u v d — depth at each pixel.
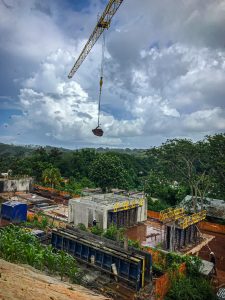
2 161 86.25
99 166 72.06
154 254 25.77
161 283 20.16
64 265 16.11
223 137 44.25
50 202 54.41
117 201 42.12
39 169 79.75
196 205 48.16
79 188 70.44
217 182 47.50
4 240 14.95
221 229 42.91
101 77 50.44
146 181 66.62
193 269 23.56
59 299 5.90
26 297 5.32
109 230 31.38
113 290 19.33
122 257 20.77
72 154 97.69
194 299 20.12
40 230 29.45
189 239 35.00
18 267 8.17
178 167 52.44
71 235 25.11
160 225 44.31
